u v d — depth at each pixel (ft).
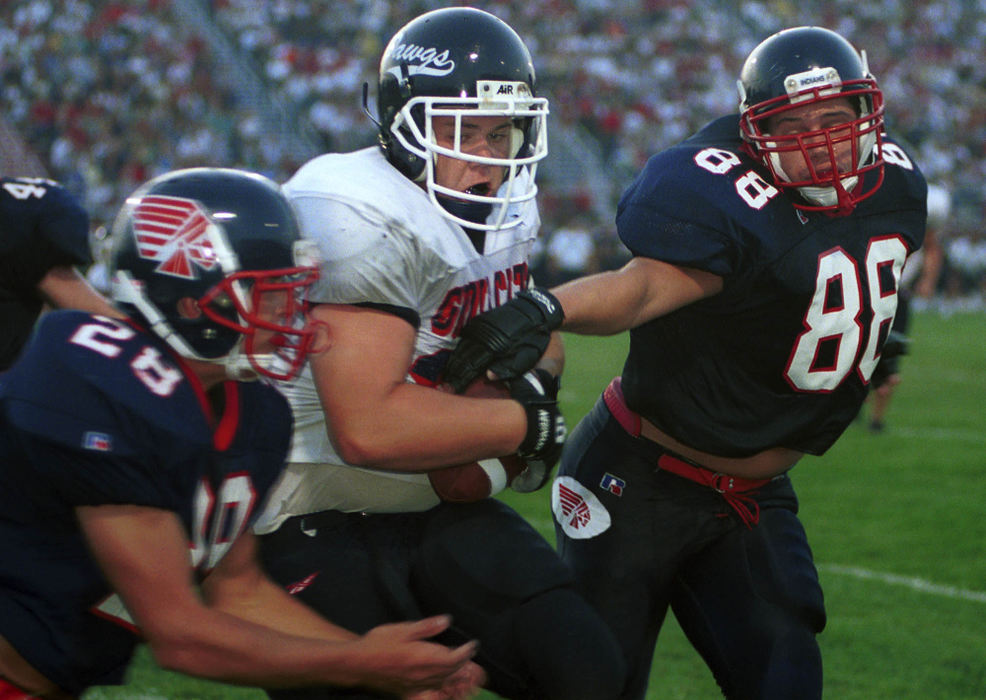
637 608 28.22
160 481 18.84
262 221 19.80
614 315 24.53
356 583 24.72
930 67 219.61
